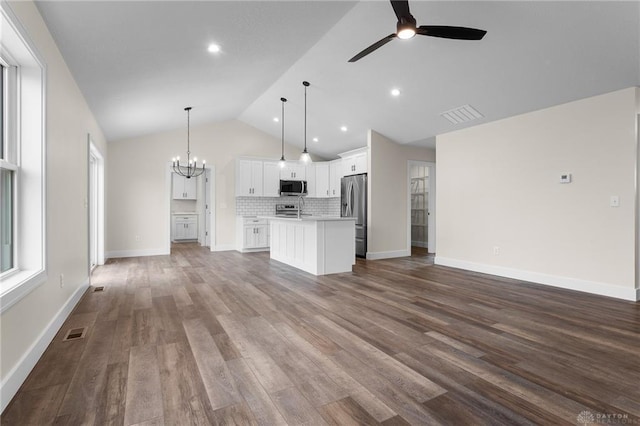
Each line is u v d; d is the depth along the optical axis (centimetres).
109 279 458
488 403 171
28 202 224
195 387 185
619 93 358
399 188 671
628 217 353
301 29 357
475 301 352
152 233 691
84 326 278
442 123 525
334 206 857
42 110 229
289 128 738
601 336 257
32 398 173
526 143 443
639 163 355
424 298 364
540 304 340
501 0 284
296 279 459
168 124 648
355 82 478
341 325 282
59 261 274
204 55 365
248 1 277
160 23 278
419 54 380
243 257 662
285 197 834
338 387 186
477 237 508
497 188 479
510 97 411
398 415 161
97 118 490
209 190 809
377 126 609
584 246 387
